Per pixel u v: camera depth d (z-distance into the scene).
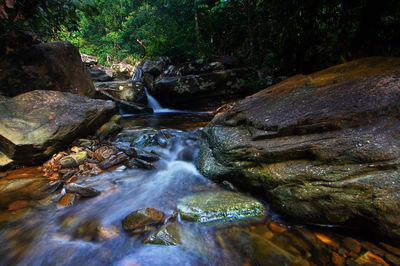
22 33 5.13
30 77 4.75
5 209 2.38
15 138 3.12
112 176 3.21
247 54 10.25
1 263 1.74
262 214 2.19
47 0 3.21
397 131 2.05
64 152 3.61
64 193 2.67
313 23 6.32
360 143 2.05
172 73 9.59
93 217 2.29
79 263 1.76
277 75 8.59
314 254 1.67
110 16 24.55
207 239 1.92
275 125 2.66
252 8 10.09
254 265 1.63
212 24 11.05
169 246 1.87
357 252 1.64
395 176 1.73
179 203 2.38
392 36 6.04
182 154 3.94
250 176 2.48
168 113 8.44
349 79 3.03
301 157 2.28
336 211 1.83
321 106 2.63
